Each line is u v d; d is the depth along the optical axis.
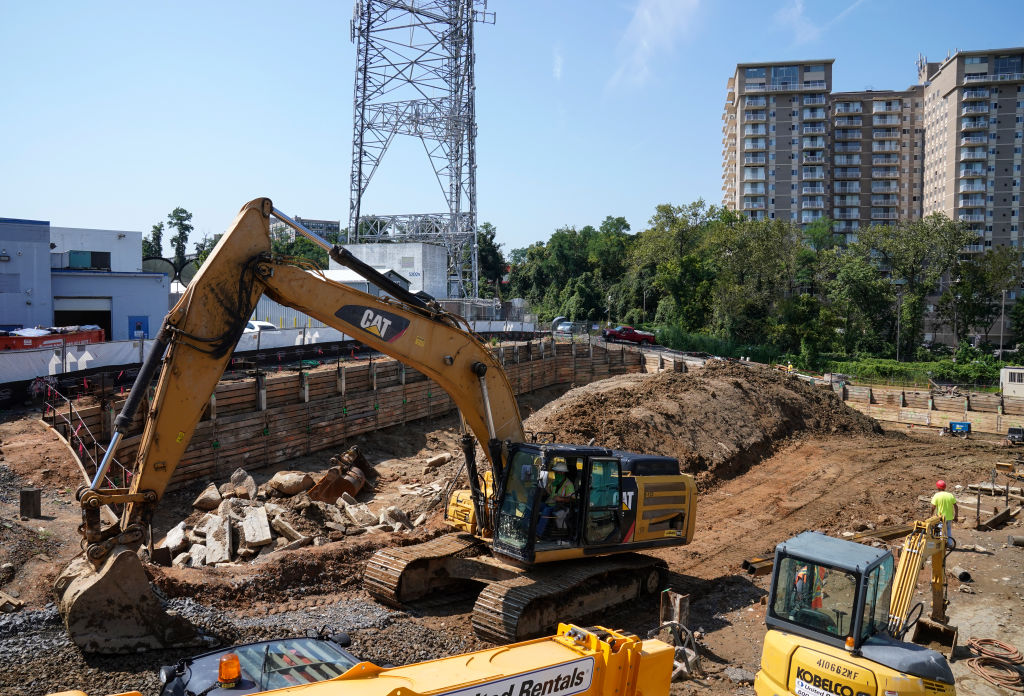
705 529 18.23
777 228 71.94
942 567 12.06
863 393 41.91
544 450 11.64
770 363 60.38
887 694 7.46
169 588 11.12
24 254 30.66
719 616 13.09
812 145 112.19
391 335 11.65
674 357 44.22
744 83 113.19
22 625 9.57
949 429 35.53
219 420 21.66
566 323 57.47
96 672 8.79
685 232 76.56
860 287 70.81
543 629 11.30
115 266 43.03
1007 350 78.50
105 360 23.42
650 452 22.70
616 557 13.30
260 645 6.61
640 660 7.00
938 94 108.75
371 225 55.16
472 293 55.06
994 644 11.62
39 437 17.55
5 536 12.22
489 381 12.88
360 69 50.62
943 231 75.25
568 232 96.31
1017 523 19.38
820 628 8.26
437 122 50.94
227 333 10.00
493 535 12.09
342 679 5.88
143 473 9.46
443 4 50.50
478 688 5.88
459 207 53.03
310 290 10.79
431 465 23.75
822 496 21.61
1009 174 100.62
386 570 12.18
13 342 23.62
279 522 15.36
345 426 26.50
